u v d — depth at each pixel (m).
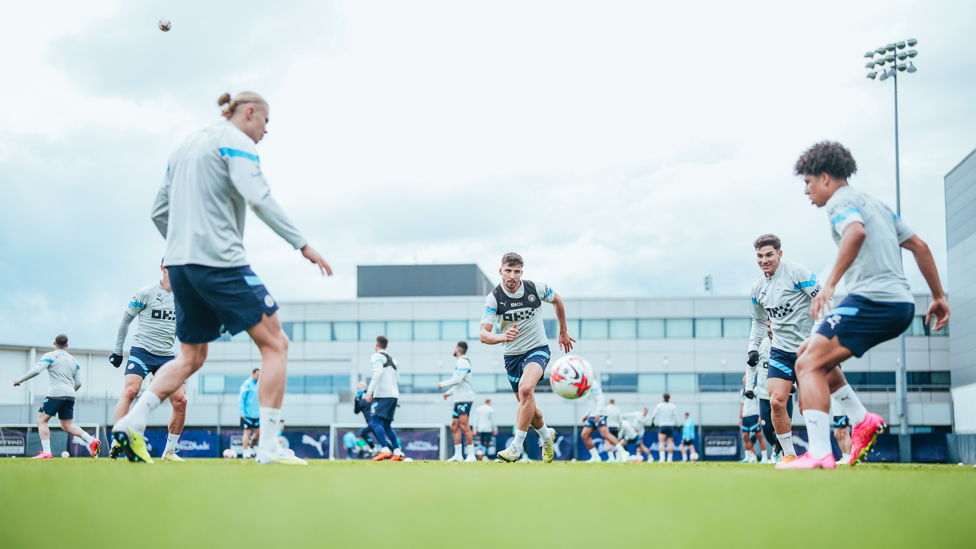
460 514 1.50
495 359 36.03
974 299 29.55
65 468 2.92
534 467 4.01
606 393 35.06
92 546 1.17
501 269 6.47
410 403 32.91
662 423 18.31
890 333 3.87
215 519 1.41
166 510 1.52
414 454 22.55
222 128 3.79
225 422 29.84
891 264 3.88
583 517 1.47
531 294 6.55
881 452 24.55
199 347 3.99
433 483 2.22
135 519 1.41
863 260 3.89
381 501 1.70
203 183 3.69
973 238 29.34
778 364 5.91
